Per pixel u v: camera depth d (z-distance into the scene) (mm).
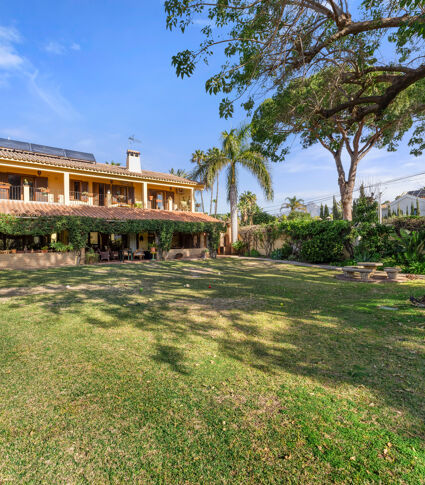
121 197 24078
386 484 1889
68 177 19938
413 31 5203
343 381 3279
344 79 8336
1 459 2166
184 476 1985
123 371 3539
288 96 8102
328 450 2211
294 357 3945
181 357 3955
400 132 14320
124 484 1933
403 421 2555
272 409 2750
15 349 4223
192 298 7824
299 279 11422
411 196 49000
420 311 6133
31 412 2725
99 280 11273
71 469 2064
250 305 6969
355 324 5363
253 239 25219
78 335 4828
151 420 2600
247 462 2104
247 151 22141
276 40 6605
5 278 11711
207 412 2711
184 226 22672
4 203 17547
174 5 5809
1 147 19719
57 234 20078
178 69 6227
